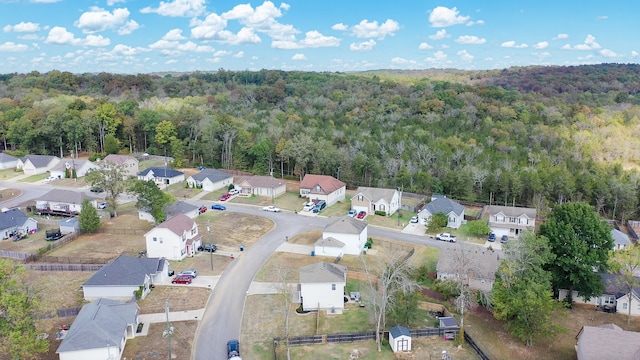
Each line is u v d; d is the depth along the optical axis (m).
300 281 52.72
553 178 96.50
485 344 47.62
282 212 88.62
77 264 61.97
